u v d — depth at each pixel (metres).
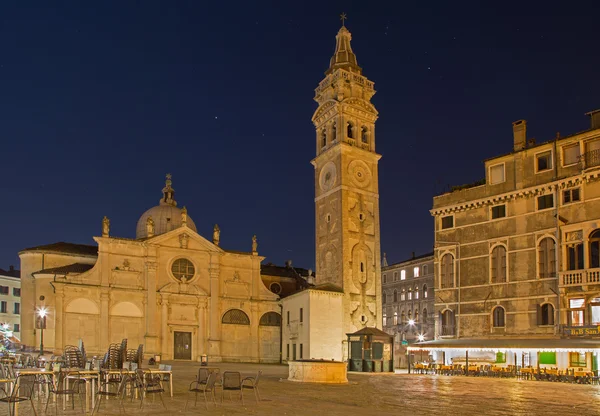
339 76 75.56
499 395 28.36
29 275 72.06
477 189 55.88
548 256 49.16
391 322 103.75
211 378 21.28
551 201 49.69
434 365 52.78
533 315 49.38
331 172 74.44
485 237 54.38
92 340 68.00
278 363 76.81
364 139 76.44
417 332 96.44
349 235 71.25
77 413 18.77
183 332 73.44
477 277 54.44
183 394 25.77
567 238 47.91
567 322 46.75
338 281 70.31
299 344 69.31
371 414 19.84
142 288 71.81
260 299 78.75
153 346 70.44
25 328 70.12
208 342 74.19
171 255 74.25
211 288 75.75
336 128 74.44
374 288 72.12
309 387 32.12
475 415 20.05
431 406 22.92
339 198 72.06
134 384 22.69
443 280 57.72
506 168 53.62
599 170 45.81
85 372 19.98
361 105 75.81
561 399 26.66
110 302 69.81
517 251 51.53
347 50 79.44
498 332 51.78
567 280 46.97
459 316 55.28
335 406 22.42
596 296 45.09
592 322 45.00
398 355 68.38
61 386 21.25
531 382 39.56
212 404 22.06
